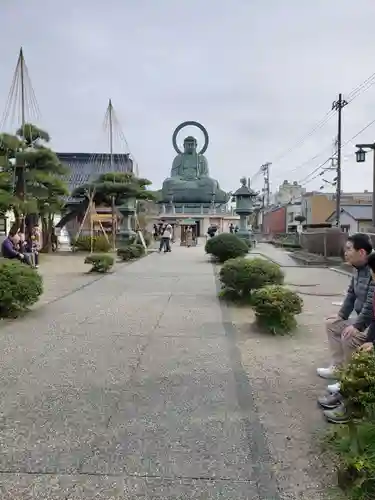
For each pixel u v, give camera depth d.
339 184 30.94
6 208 17.45
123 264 17.44
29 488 2.81
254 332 6.72
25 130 19.98
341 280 12.96
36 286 7.87
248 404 4.12
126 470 3.03
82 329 6.88
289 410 4.01
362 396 2.87
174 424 3.71
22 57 18.27
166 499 2.73
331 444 3.02
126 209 27.30
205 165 53.56
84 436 3.48
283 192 70.94
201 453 3.26
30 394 4.32
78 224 29.56
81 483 2.87
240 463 3.13
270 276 8.88
